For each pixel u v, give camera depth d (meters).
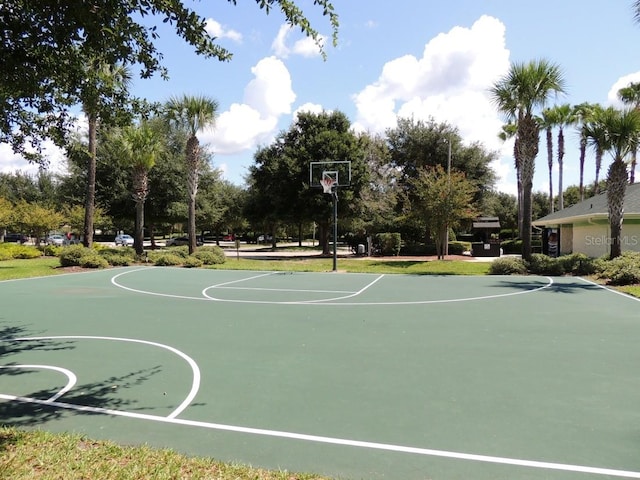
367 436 4.09
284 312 10.63
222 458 3.67
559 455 3.71
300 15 4.25
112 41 4.13
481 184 42.78
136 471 3.36
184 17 4.12
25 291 14.27
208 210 43.34
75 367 6.28
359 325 9.09
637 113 16.95
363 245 34.59
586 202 28.81
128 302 12.16
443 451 3.79
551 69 18.92
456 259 29.36
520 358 6.63
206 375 5.92
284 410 4.71
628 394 5.13
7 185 62.84
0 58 4.06
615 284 15.34
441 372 5.98
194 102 24.86
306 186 30.42
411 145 43.44
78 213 34.44
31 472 3.31
